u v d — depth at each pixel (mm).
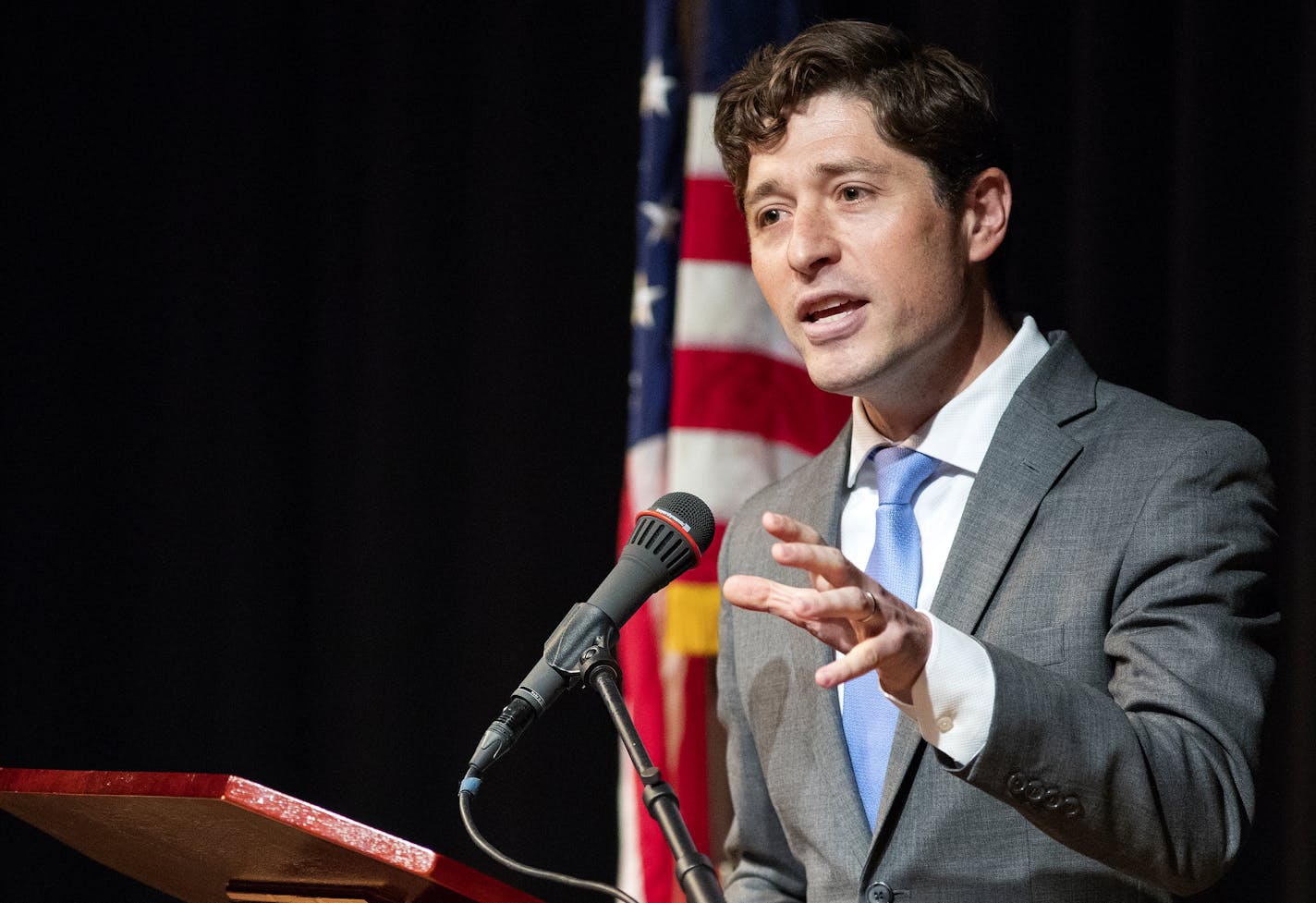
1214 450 4676
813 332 4938
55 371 10984
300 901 3998
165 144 11258
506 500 10555
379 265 10883
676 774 7883
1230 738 4094
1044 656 4543
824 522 5395
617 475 10430
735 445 7938
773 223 5059
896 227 4863
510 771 10328
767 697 5305
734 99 5234
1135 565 4516
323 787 10922
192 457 11109
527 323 10602
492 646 10484
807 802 4977
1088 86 8344
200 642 10984
